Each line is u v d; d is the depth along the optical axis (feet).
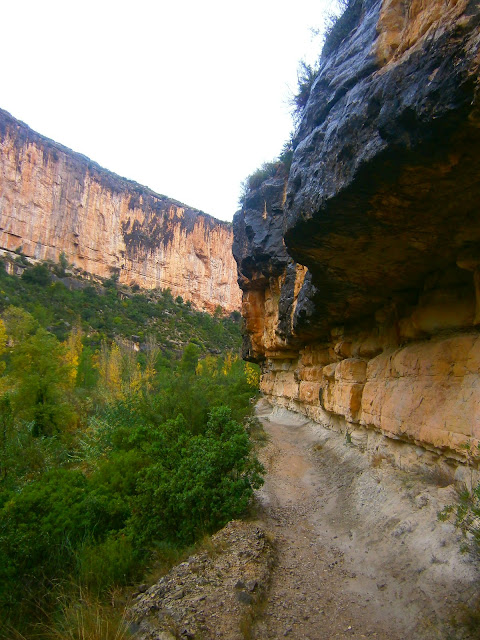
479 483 15.76
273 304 71.61
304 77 39.50
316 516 26.00
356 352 37.04
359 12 21.86
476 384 18.38
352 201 16.92
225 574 17.48
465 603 13.33
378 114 14.28
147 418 52.13
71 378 120.26
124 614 15.88
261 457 40.32
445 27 11.68
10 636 17.83
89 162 361.51
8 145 303.89
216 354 290.97
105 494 31.58
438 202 16.06
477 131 11.90
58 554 23.47
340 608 15.60
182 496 24.00
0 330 109.09
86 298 289.94
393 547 18.52
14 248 301.02
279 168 63.87
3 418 52.49
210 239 431.43
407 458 24.91
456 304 22.35
